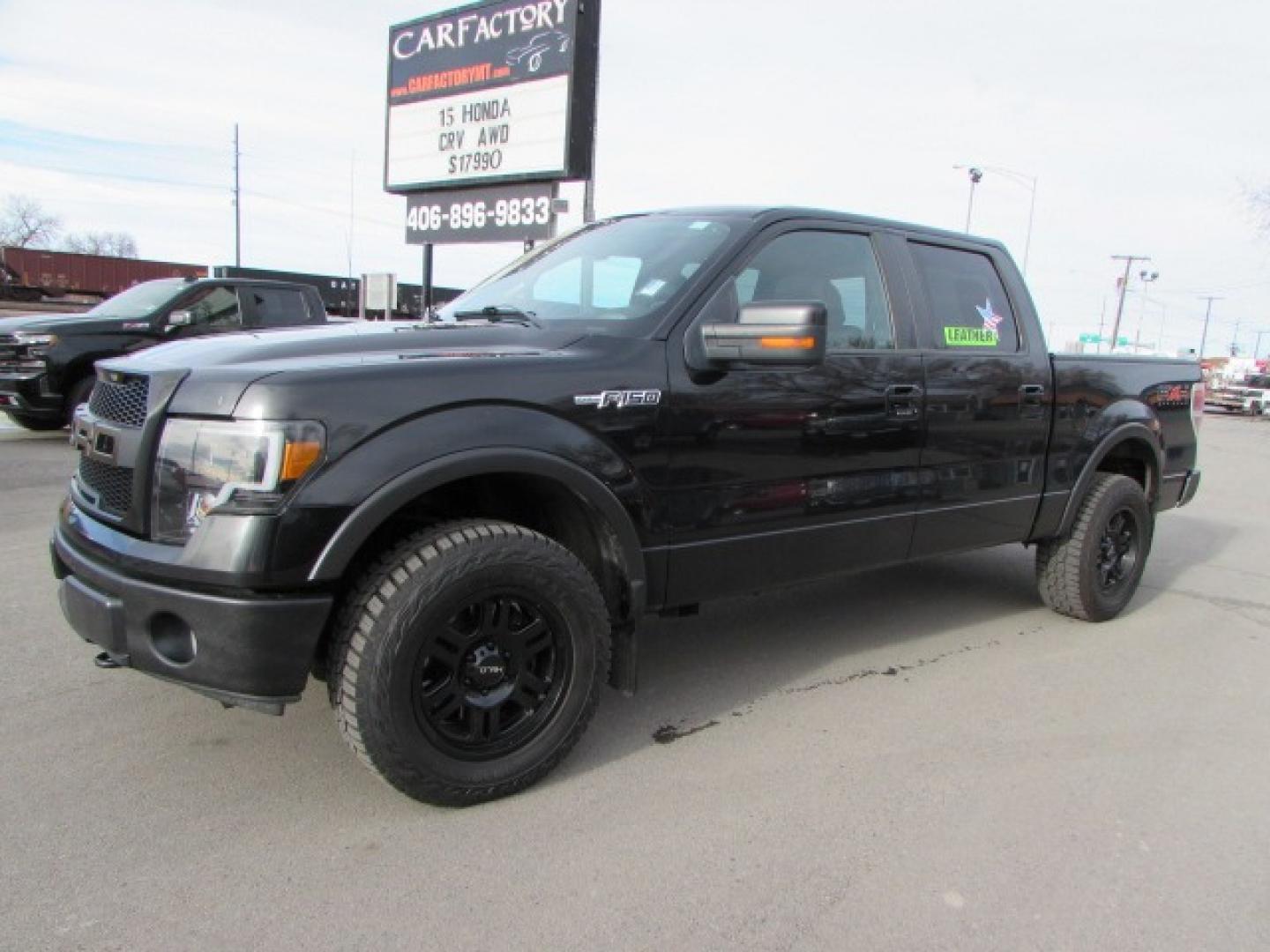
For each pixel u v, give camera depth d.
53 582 5.09
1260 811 3.12
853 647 4.64
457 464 2.71
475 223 15.18
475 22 14.46
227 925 2.34
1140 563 5.35
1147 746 3.60
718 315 3.38
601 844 2.77
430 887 2.53
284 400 2.51
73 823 2.76
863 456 3.82
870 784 3.21
